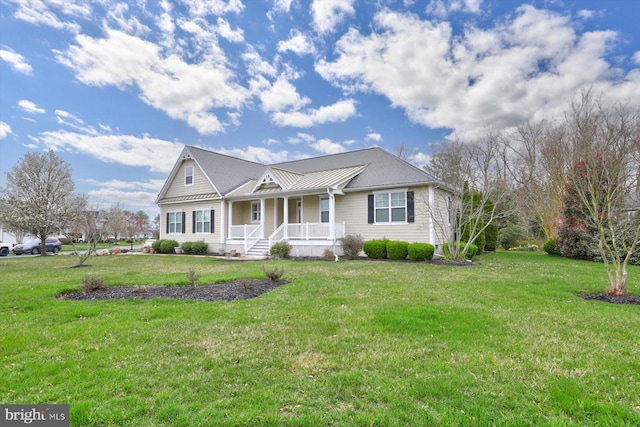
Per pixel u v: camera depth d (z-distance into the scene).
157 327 5.09
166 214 24.08
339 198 17.66
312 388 3.20
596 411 2.81
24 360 3.88
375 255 15.04
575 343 4.32
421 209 15.16
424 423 2.63
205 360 3.85
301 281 8.79
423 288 7.80
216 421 2.66
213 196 20.88
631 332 4.74
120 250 25.81
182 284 8.65
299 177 19.44
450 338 4.48
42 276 10.66
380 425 2.62
